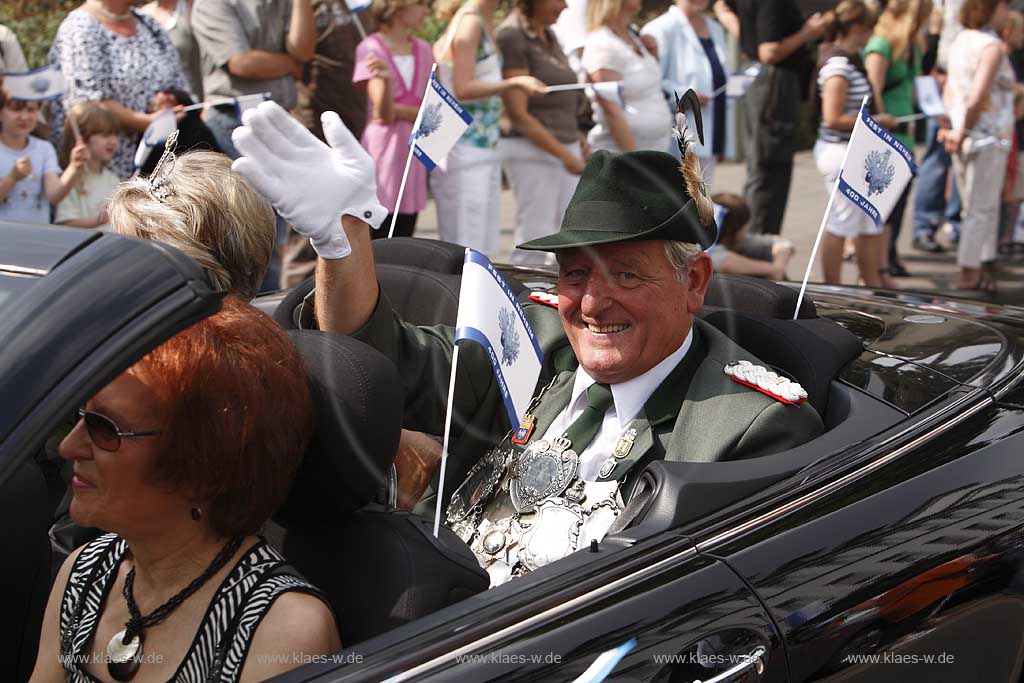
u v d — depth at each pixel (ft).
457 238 13.05
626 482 6.27
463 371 6.88
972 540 5.76
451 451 6.85
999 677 6.00
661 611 4.82
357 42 14.88
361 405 5.11
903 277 21.27
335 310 6.40
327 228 5.91
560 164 13.12
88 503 4.70
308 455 5.15
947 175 23.15
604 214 6.16
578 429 6.54
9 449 3.59
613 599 4.78
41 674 5.37
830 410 6.40
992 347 7.02
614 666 4.59
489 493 6.64
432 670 4.32
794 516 5.39
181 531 4.79
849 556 5.38
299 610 4.69
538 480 6.44
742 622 4.97
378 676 4.25
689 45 15.56
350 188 5.89
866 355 6.93
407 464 6.19
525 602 4.66
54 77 12.89
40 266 4.48
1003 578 5.89
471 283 5.45
